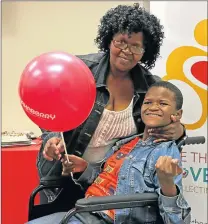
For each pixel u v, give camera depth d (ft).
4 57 8.91
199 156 6.34
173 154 4.44
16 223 6.55
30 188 6.51
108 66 5.26
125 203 3.89
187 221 4.18
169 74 6.39
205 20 6.10
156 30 5.16
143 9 5.15
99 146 5.30
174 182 4.03
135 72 5.32
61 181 5.06
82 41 9.05
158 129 4.69
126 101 5.25
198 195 6.42
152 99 4.71
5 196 6.49
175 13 6.24
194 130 6.36
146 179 4.41
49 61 4.22
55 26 8.98
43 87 4.09
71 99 4.15
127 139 5.17
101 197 3.88
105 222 4.41
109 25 5.08
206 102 6.25
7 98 9.02
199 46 6.18
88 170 5.09
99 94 5.17
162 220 4.32
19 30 8.90
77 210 3.81
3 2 8.71
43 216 4.86
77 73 4.24
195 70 6.25
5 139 6.84
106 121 5.17
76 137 5.23
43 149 5.18
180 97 4.74
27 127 9.08
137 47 4.92
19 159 6.47
